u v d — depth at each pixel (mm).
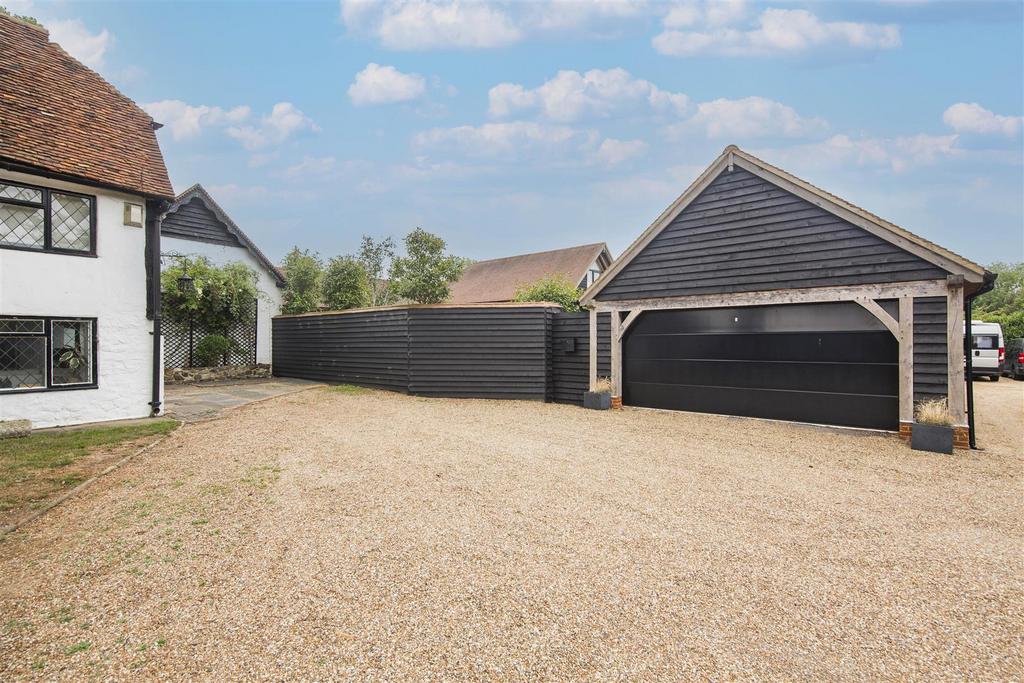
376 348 14148
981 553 4016
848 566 3764
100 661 2580
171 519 4465
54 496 4969
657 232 10930
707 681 2488
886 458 6996
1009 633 2953
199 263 16438
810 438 8266
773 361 9727
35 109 8922
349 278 22609
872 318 8656
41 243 8656
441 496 5203
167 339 15828
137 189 9438
